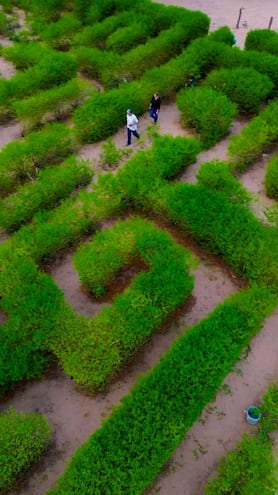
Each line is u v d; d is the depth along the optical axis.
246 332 12.40
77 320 12.96
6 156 18.92
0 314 14.68
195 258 16.02
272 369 12.90
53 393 12.58
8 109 23.52
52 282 13.92
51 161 20.23
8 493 10.71
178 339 12.73
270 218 16.19
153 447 10.19
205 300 14.74
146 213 17.81
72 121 22.12
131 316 12.79
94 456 10.05
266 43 26.28
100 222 17.56
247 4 35.09
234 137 19.92
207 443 11.45
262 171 19.72
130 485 9.66
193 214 15.80
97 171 19.81
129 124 20.20
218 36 26.92
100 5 30.44
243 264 14.81
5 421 11.01
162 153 18.55
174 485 10.73
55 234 15.59
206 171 17.56
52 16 31.78
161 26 29.27
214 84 23.11
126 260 15.27
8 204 17.31
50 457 11.31
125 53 27.11
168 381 11.25
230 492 9.98
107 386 12.68
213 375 11.42
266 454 10.52
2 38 31.14
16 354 12.23
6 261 14.77
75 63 25.19
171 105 24.20
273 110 21.06
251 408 11.79
